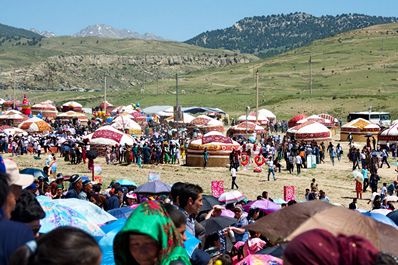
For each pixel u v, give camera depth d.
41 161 51.97
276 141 61.69
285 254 3.63
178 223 6.12
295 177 42.97
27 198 6.04
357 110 125.94
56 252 3.27
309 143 57.09
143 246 5.10
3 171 5.35
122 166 48.88
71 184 16.11
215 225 11.69
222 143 49.72
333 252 3.51
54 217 9.13
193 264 8.45
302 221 6.98
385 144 60.09
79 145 51.12
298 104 137.75
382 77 198.50
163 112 103.50
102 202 15.93
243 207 17.09
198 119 81.00
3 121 83.06
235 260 10.91
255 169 45.97
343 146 65.94
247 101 155.62
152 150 50.91
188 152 50.31
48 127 69.75
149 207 5.28
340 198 33.84
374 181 34.69
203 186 38.09
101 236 8.94
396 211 13.02
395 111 121.31
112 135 51.03
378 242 6.72
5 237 4.15
